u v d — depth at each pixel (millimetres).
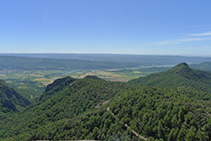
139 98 77250
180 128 55406
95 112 79625
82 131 69250
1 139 99250
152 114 63844
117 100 84562
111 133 62750
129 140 57469
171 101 67625
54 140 69625
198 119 55844
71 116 103062
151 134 58781
